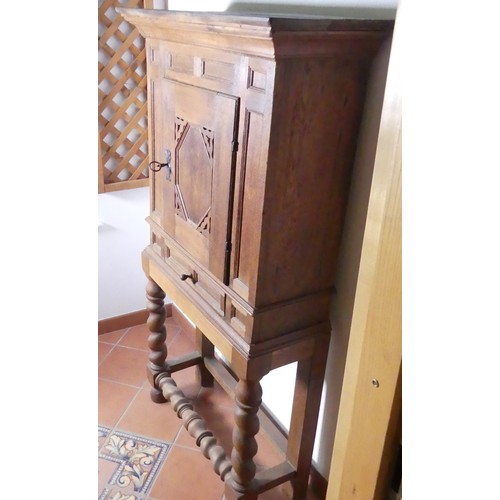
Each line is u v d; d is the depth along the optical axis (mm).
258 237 1097
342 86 1057
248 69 1022
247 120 1056
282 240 1130
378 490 729
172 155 1396
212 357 1953
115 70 1935
